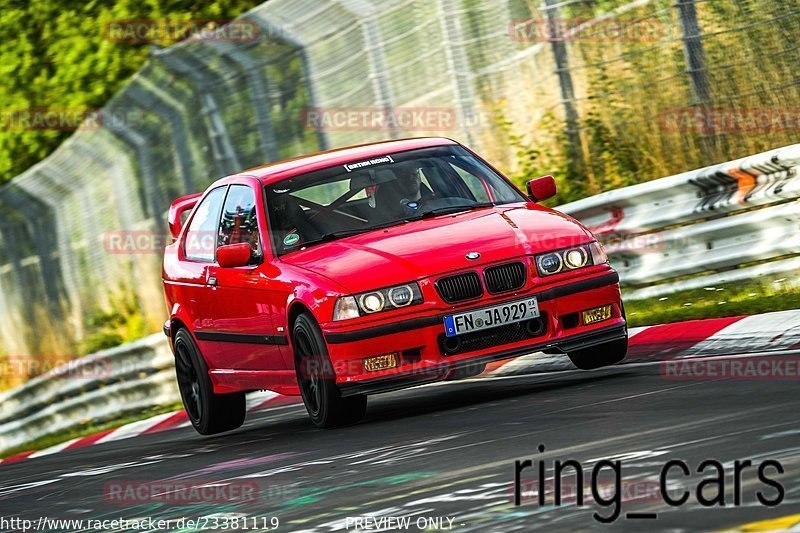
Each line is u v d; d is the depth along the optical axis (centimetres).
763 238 3578
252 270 3006
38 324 7525
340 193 3036
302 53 5366
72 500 2409
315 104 5384
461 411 2669
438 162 3116
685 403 2178
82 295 7112
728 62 4566
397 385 2639
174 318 3497
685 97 4747
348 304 2655
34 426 6162
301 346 2786
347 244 2866
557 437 2045
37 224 7212
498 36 5188
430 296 2650
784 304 3188
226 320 3170
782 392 2112
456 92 5225
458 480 1816
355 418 2775
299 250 2945
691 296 3756
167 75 5812
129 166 6312
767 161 3506
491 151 5250
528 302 2681
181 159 5972
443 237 2770
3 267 7619
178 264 3500
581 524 1430
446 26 5219
